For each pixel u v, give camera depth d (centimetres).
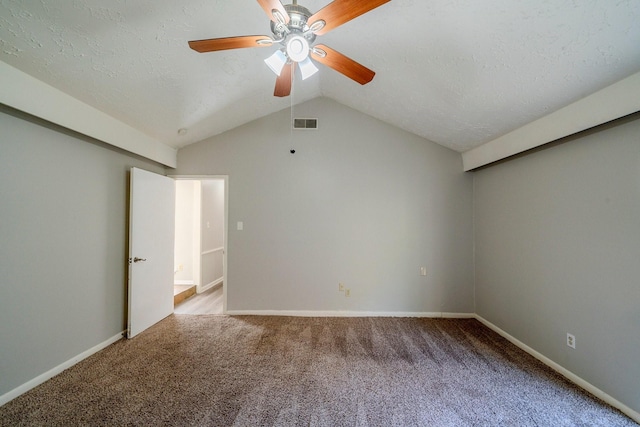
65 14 140
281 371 214
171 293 340
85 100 213
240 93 272
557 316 217
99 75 190
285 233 339
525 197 254
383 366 222
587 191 193
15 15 135
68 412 166
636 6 120
